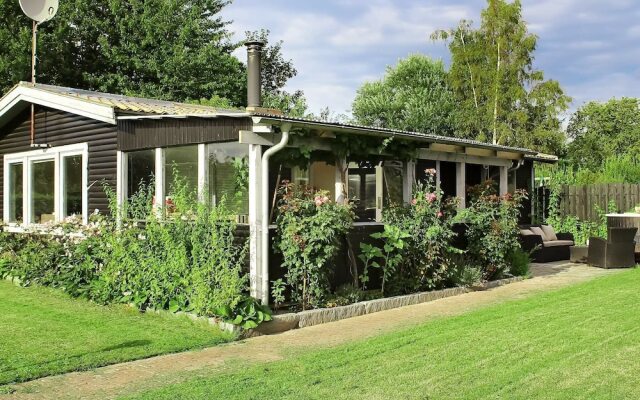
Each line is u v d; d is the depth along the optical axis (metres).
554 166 22.19
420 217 10.41
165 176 10.17
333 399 5.18
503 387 5.40
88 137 12.02
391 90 42.00
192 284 8.30
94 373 6.08
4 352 6.75
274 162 8.94
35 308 9.21
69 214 12.64
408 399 5.16
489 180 12.49
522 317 8.40
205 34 32.22
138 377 5.95
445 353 6.56
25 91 13.16
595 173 23.19
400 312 9.37
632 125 47.06
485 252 11.95
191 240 8.38
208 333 7.64
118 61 29.69
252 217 8.52
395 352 6.67
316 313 8.54
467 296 10.82
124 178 11.15
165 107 11.69
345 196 9.74
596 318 8.15
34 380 5.87
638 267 14.15
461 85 37.47
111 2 30.09
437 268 10.70
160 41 30.70
